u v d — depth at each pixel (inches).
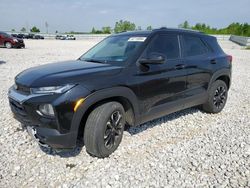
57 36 1975.9
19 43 796.0
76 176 111.6
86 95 110.7
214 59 187.3
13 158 124.6
